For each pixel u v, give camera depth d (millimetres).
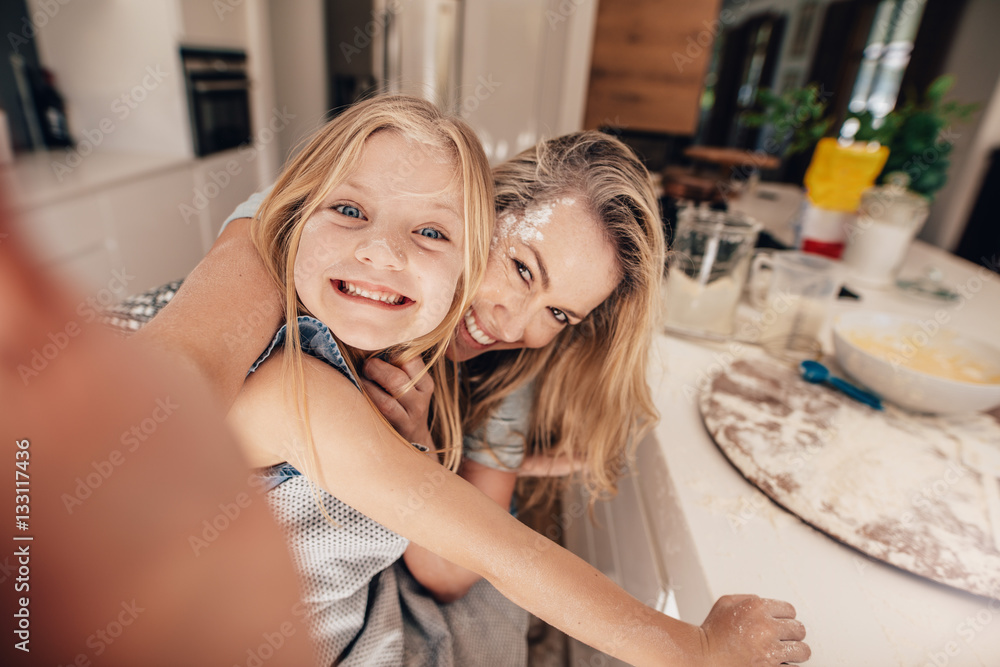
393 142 525
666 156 3158
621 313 746
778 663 453
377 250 475
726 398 833
